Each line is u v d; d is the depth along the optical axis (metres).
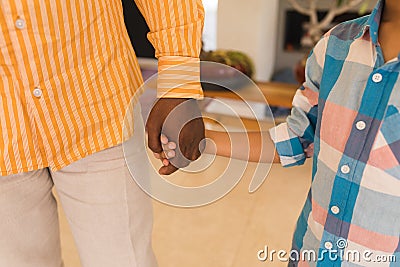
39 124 0.91
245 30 2.83
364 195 0.75
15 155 0.91
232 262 1.65
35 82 0.87
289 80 3.13
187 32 0.90
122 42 0.97
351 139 0.74
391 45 0.71
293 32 3.22
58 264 1.13
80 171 0.98
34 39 0.84
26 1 0.81
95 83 0.93
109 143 0.96
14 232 0.99
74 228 1.06
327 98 0.78
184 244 1.74
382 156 0.72
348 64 0.76
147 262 1.09
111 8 0.93
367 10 2.83
